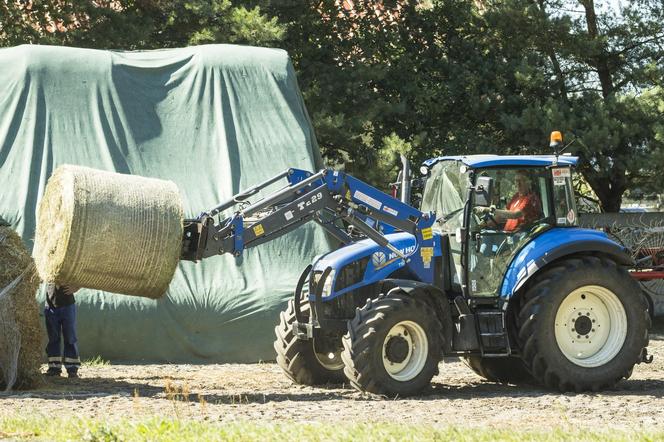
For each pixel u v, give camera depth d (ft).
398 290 52.85
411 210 55.52
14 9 108.27
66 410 45.11
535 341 54.08
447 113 120.26
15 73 78.79
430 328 52.54
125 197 46.75
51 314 60.54
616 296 55.67
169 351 70.18
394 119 116.88
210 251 50.80
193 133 79.36
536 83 112.47
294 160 79.10
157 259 47.01
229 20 102.83
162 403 48.01
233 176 76.79
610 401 50.80
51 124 76.38
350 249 55.88
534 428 41.42
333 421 42.86
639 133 108.78
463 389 57.21
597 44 113.39
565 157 57.16
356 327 51.60
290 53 114.01
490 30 119.14
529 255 54.49
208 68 82.89
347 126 106.42
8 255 53.16
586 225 106.11
